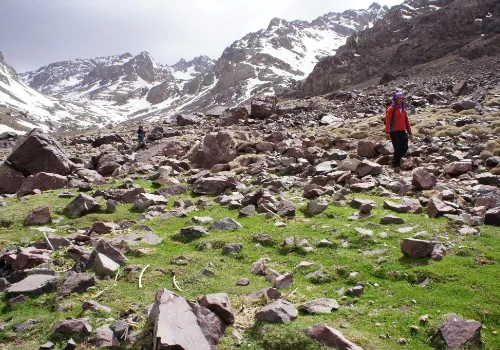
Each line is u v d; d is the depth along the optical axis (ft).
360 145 54.65
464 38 271.28
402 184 37.93
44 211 38.32
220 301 18.80
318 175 44.73
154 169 61.82
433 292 19.92
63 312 20.54
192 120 130.93
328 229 29.14
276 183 43.27
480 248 23.67
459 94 113.91
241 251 27.50
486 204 30.66
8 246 32.01
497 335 16.43
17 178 59.72
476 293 19.22
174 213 37.17
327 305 19.51
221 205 39.60
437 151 50.98
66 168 62.64
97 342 17.67
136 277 24.03
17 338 18.80
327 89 337.52
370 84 274.16
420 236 25.90
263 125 108.17
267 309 18.57
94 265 25.50
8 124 455.22
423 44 290.56
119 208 41.06
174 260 26.20
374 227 28.55
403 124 46.06
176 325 16.30
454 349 15.57
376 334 17.21
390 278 21.79
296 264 24.82
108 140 109.40
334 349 15.96
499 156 43.65
